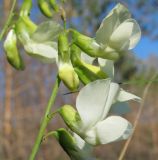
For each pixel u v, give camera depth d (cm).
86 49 8
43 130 8
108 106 8
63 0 8
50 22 8
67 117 8
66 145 8
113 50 8
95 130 8
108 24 8
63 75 8
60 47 8
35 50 8
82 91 8
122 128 8
